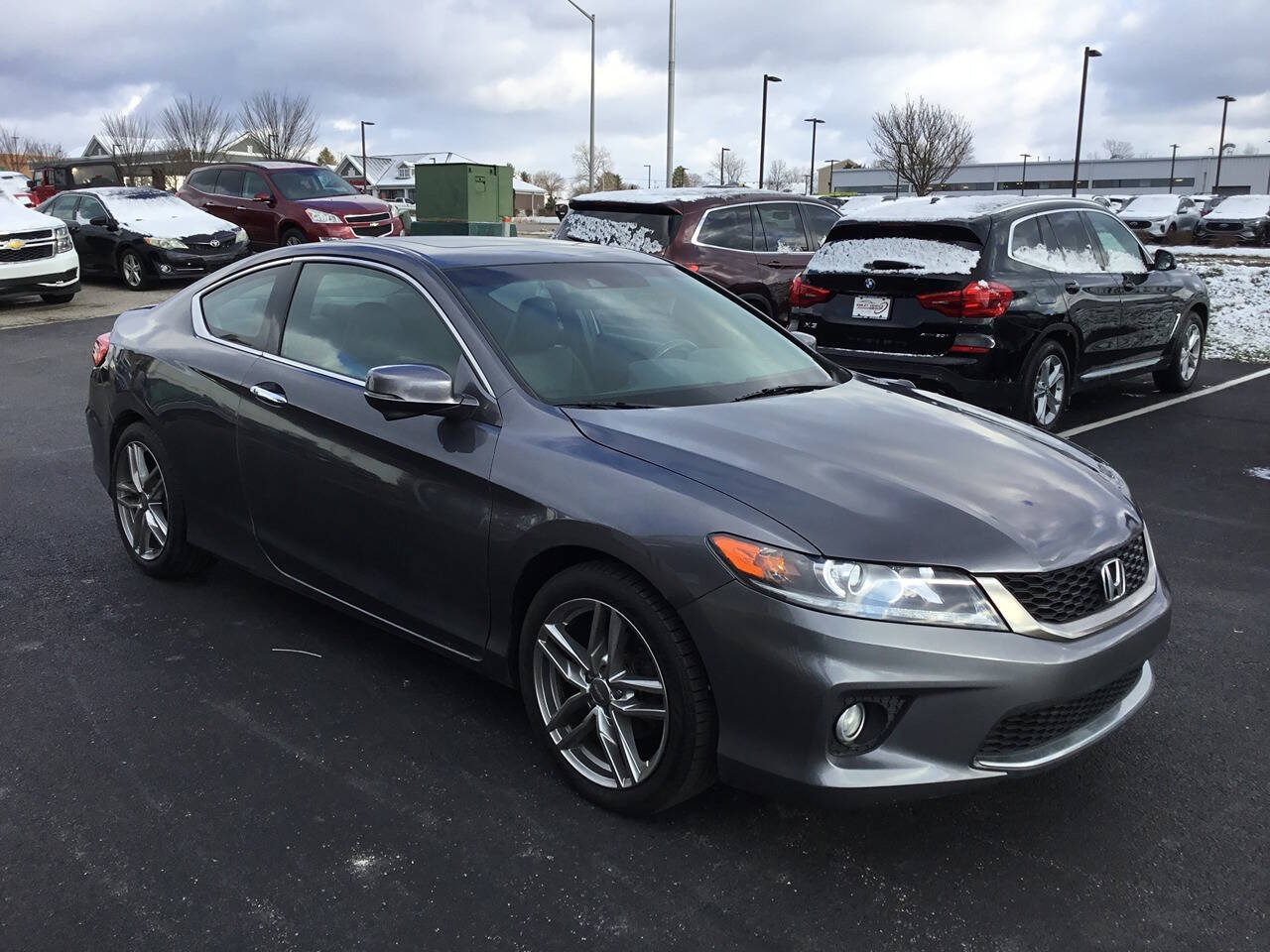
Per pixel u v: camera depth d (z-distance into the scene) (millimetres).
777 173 77938
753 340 4059
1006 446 3289
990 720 2549
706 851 2777
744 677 2586
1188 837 2881
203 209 18969
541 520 2936
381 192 79375
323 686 3660
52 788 3008
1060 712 2717
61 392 9023
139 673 3729
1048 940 2467
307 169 19016
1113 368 8531
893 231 7453
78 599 4383
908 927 2502
